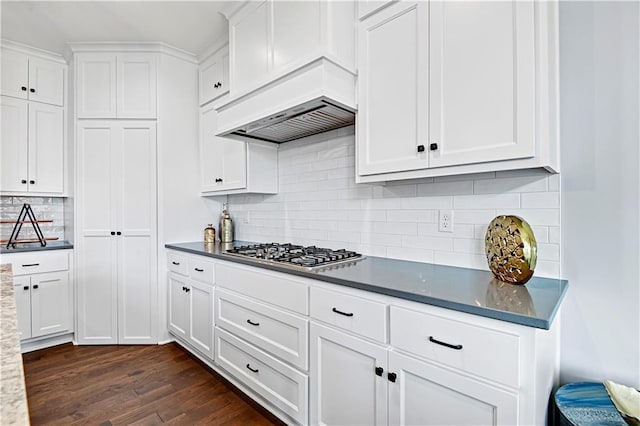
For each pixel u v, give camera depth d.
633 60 1.23
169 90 2.89
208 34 2.66
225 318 2.15
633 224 1.23
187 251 2.54
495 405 0.99
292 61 1.85
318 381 1.53
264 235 2.81
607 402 1.16
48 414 1.84
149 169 2.83
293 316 1.65
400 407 1.22
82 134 2.81
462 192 1.64
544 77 1.18
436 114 1.42
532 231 1.32
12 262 2.58
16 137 2.82
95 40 2.75
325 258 1.81
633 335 1.24
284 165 2.62
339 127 2.16
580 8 1.32
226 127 2.21
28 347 2.69
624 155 1.25
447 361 1.09
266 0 2.02
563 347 1.37
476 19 1.31
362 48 1.71
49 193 2.99
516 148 1.21
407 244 1.85
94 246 2.81
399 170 1.55
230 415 1.84
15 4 2.25
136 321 2.82
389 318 1.25
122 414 1.85
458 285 1.29
